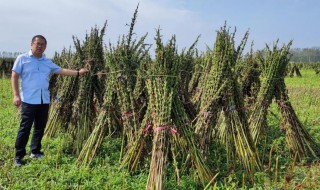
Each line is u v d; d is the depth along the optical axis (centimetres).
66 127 814
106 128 669
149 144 603
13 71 654
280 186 553
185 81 859
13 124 985
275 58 723
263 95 730
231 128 630
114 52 660
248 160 614
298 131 718
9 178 581
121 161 652
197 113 682
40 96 667
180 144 577
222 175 603
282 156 712
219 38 625
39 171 611
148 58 677
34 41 661
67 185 557
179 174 585
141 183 549
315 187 538
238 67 859
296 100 1495
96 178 566
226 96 626
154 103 552
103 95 739
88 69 730
